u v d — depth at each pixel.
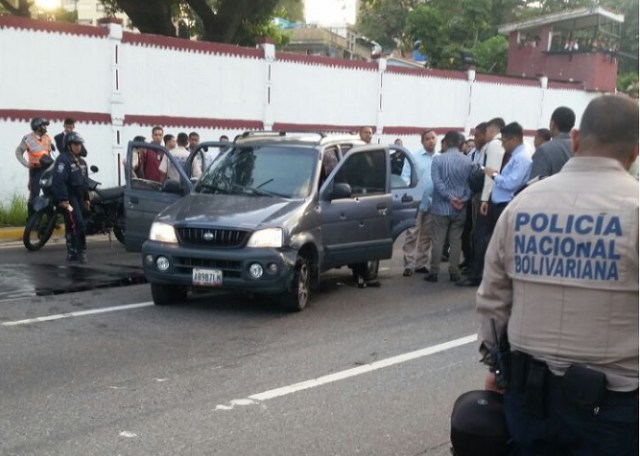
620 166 2.88
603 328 2.75
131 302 8.87
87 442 4.94
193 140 14.88
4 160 15.16
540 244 2.87
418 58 36.38
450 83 23.89
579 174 2.90
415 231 11.18
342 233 9.30
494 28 36.75
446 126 24.03
